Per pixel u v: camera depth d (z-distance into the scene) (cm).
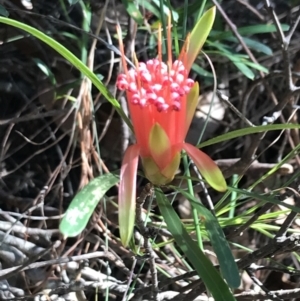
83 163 22
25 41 26
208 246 24
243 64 26
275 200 15
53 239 25
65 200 26
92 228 22
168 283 18
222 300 12
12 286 22
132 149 13
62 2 25
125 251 21
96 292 20
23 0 25
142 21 23
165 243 20
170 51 13
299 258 20
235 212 26
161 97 12
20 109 26
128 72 13
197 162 12
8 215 23
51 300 20
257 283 18
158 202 13
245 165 22
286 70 20
